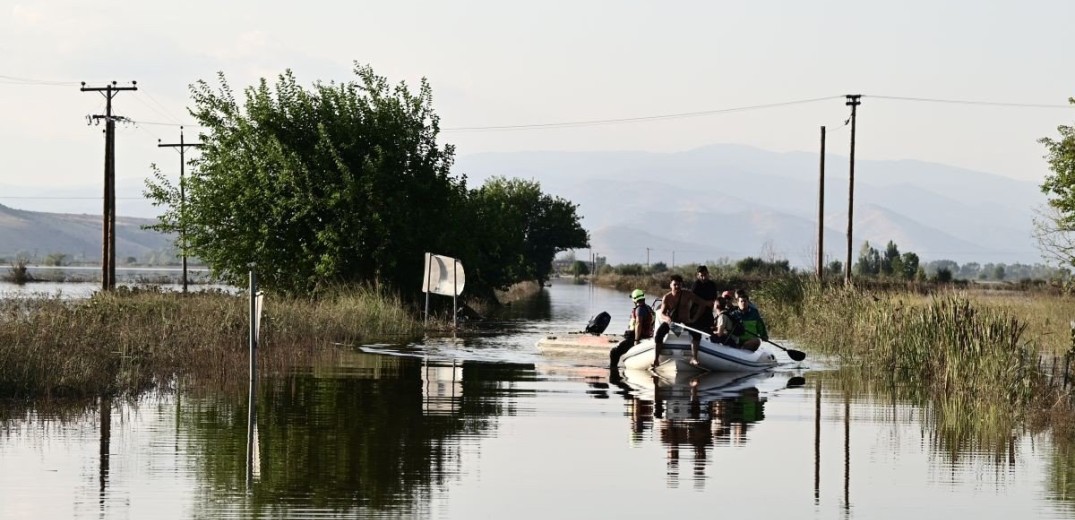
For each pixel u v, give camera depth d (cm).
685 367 4016
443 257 6112
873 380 3850
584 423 2777
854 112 8375
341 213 6462
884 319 4472
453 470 2186
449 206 6888
